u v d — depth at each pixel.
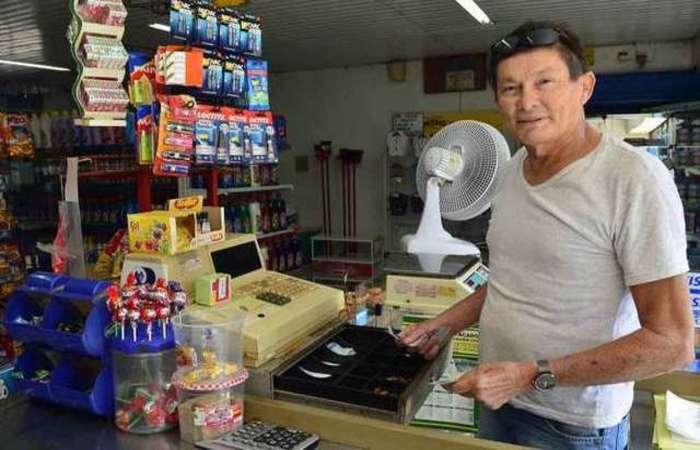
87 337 1.38
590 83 1.26
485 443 1.18
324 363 1.51
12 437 1.33
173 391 1.35
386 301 2.05
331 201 8.15
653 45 6.55
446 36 6.12
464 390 1.16
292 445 1.24
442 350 1.65
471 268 2.14
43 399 1.48
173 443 1.30
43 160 5.56
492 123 6.96
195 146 2.09
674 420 1.49
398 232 7.61
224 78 2.19
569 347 1.25
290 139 8.32
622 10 5.15
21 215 6.00
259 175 6.45
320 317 1.72
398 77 7.52
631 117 5.72
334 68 7.96
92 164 3.21
